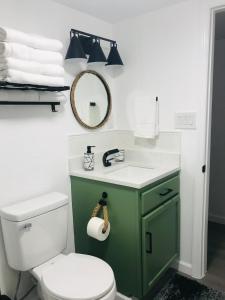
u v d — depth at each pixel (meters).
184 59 1.87
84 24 1.96
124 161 2.27
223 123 2.84
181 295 1.82
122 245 1.71
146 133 2.05
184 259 2.09
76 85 1.91
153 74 2.04
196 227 1.96
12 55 1.35
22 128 1.61
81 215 1.93
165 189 1.83
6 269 1.60
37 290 1.71
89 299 1.21
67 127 1.89
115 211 1.70
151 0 1.76
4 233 1.49
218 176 2.96
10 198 1.58
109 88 2.22
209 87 1.82
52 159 1.80
